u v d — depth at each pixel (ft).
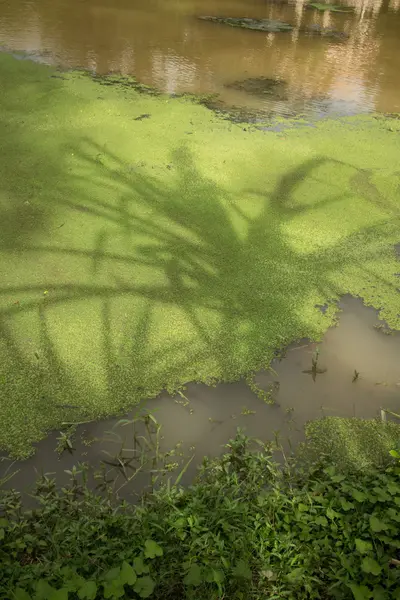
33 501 6.26
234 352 8.41
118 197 11.85
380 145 15.14
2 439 6.92
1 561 5.19
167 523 5.59
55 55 19.75
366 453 7.13
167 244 10.50
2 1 25.63
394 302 9.66
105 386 7.68
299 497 5.97
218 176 13.00
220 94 17.75
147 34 22.85
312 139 15.19
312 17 27.53
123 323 8.63
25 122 14.79
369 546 5.26
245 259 10.32
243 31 24.27
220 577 4.91
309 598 5.24
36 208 11.22
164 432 7.22
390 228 11.57
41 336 8.26
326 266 10.34
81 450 6.91
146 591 4.76
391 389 8.09
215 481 6.19
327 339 8.86
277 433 6.91
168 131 14.98
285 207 12.02
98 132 14.58
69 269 9.61
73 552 5.37
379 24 27.25
